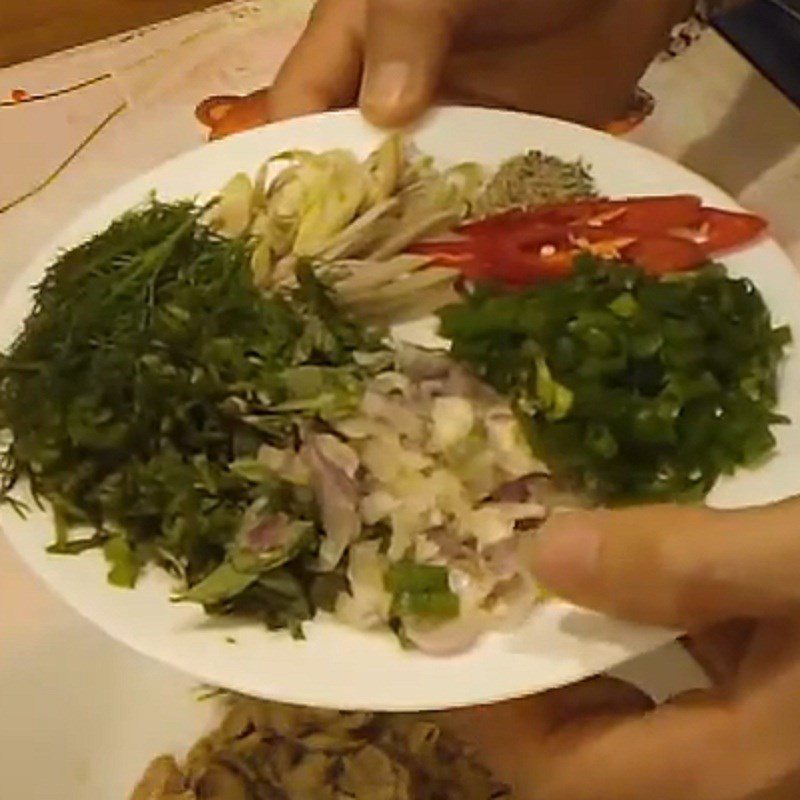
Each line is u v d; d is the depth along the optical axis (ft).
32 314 1.55
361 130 1.77
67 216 2.26
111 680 1.78
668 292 1.50
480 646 1.32
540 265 1.60
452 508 1.37
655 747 1.41
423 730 1.70
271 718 1.72
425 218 1.67
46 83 2.45
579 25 1.99
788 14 2.43
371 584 1.34
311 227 1.65
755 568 1.26
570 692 1.50
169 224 1.59
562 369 1.44
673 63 2.40
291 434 1.41
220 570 1.33
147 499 1.38
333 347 1.48
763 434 1.43
